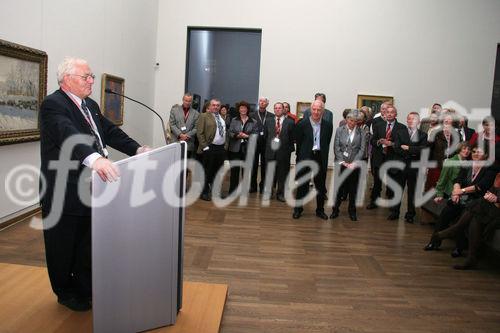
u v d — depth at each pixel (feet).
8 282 8.69
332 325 8.28
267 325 8.13
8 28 12.42
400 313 8.96
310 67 27.37
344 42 27.12
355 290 10.07
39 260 10.57
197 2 27.58
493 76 26.96
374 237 14.60
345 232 15.03
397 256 12.73
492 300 9.84
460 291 10.30
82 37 17.46
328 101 27.53
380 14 26.84
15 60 12.78
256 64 28.45
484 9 26.53
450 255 13.03
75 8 16.72
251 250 12.61
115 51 21.18
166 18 27.81
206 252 12.23
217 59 28.58
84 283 7.67
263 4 27.27
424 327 8.40
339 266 11.64
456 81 27.07
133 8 23.39
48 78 14.88
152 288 7.00
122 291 6.66
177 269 7.29
